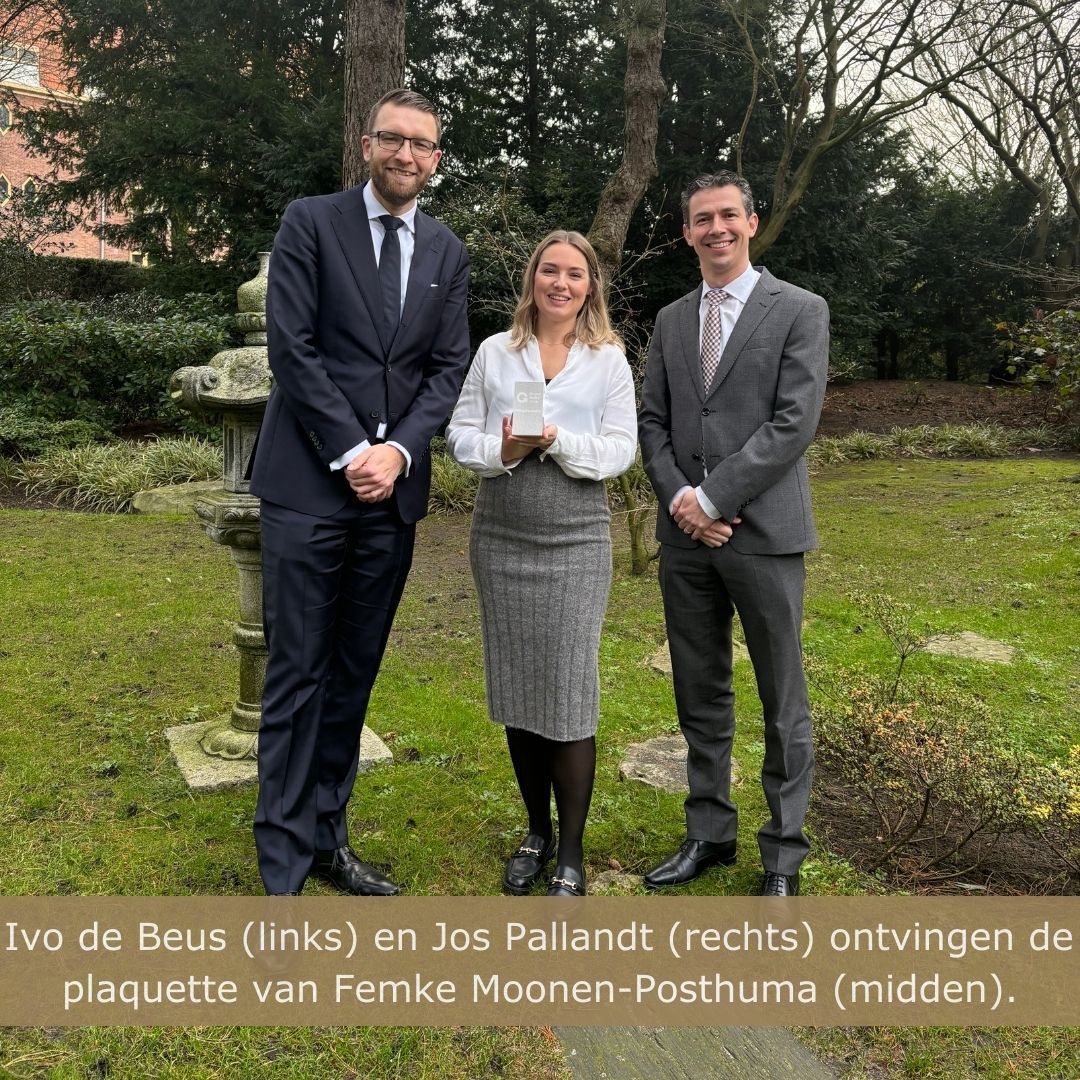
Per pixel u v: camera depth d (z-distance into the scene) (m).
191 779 2.95
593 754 2.39
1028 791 2.32
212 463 8.74
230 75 12.55
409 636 4.71
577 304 2.36
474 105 13.02
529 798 2.50
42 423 9.51
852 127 11.27
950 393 16.30
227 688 3.87
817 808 2.96
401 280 2.28
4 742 3.27
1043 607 5.16
